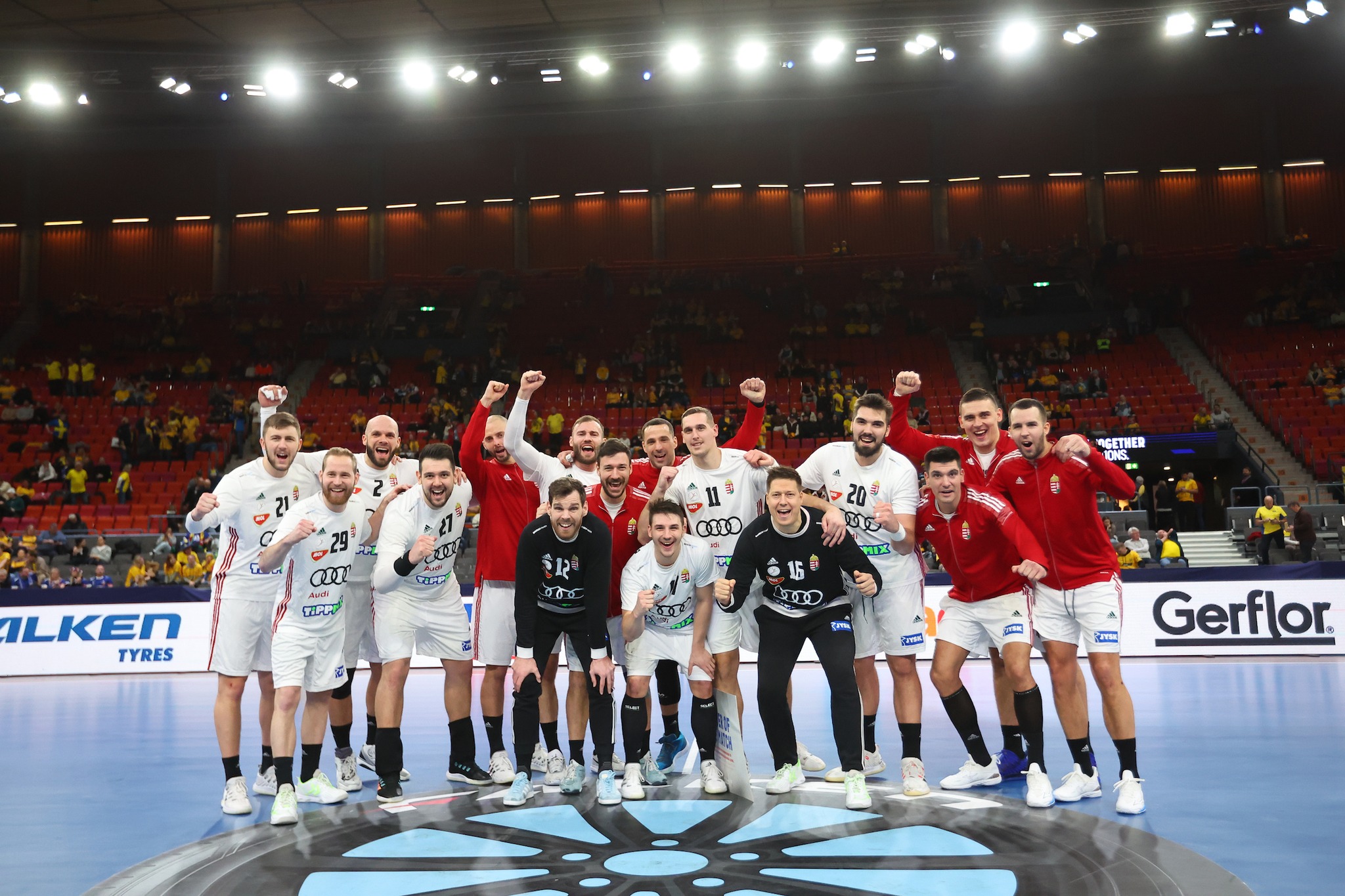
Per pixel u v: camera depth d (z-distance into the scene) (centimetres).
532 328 2648
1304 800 484
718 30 1964
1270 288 2434
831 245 2819
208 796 541
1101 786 521
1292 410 1941
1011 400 2122
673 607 527
